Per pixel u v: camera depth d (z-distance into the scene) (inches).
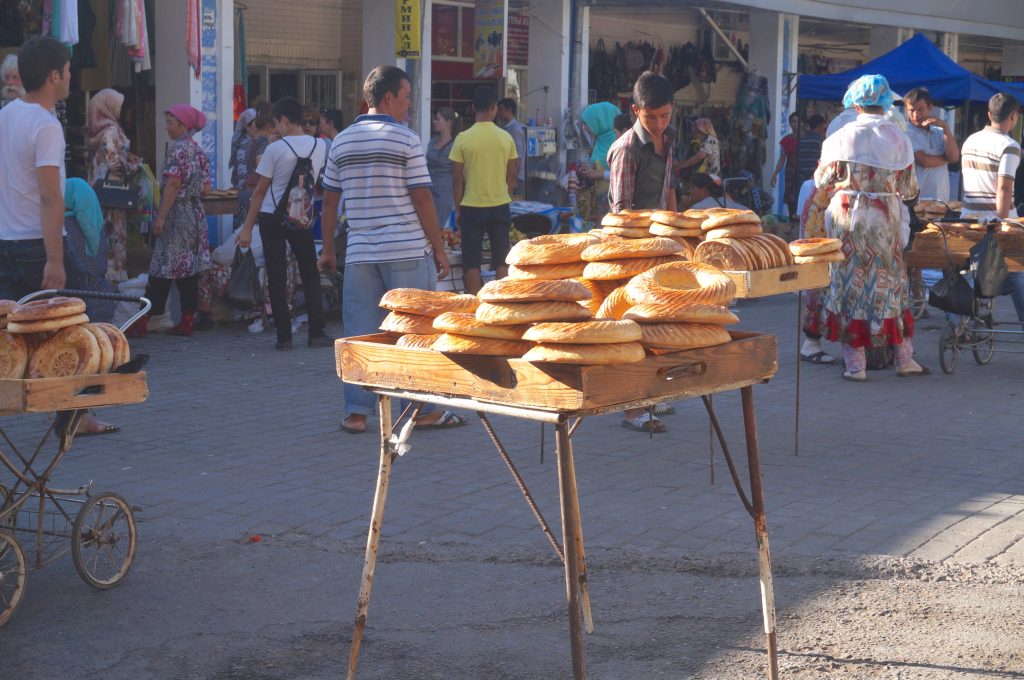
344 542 212.5
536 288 131.6
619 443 286.5
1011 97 408.2
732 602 184.1
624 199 298.5
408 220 286.7
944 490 245.6
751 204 833.5
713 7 767.7
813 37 1032.2
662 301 139.3
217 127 538.3
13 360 173.9
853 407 328.5
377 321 290.8
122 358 184.1
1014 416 318.0
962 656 163.9
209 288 454.3
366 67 638.5
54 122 241.0
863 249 356.5
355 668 154.9
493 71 623.8
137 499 237.1
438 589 190.7
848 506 233.5
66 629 174.9
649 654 165.9
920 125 465.1
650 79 295.0
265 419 310.2
